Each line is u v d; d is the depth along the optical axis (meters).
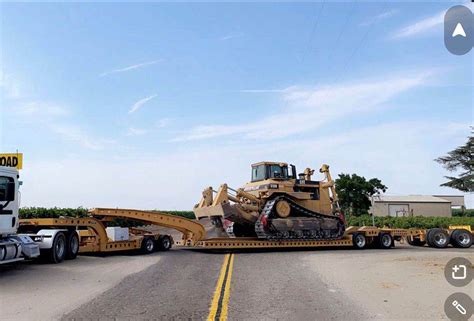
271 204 20.52
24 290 9.48
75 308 7.77
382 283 10.49
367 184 52.75
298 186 21.77
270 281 10.80
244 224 21.50
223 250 20.45
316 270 12.88
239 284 10.34
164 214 19.06
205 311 7.58
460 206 80.00
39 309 7.69
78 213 28.78
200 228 19.73
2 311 7.55
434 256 17.30
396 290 9.57
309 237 20.98
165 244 19.83
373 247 22.98
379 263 14.70
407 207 67.44
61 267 13.41
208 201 21.72
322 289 9.68
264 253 18.91
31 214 27.09
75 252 16.08
